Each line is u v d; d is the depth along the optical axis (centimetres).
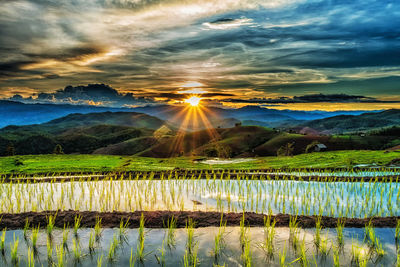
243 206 1789
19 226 1395
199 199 1998
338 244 1205
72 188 2203
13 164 5003
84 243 1220
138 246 1198
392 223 1432
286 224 1424
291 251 1145
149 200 1958
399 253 1129
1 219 1455
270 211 1574
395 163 4291
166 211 1595
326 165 4666
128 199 1973
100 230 1353
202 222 1449
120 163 5388
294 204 1777
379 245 1188
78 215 1522
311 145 13788
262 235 1299
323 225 1405
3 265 1045
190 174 3231
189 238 1191
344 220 1472
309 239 1256
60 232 1331
